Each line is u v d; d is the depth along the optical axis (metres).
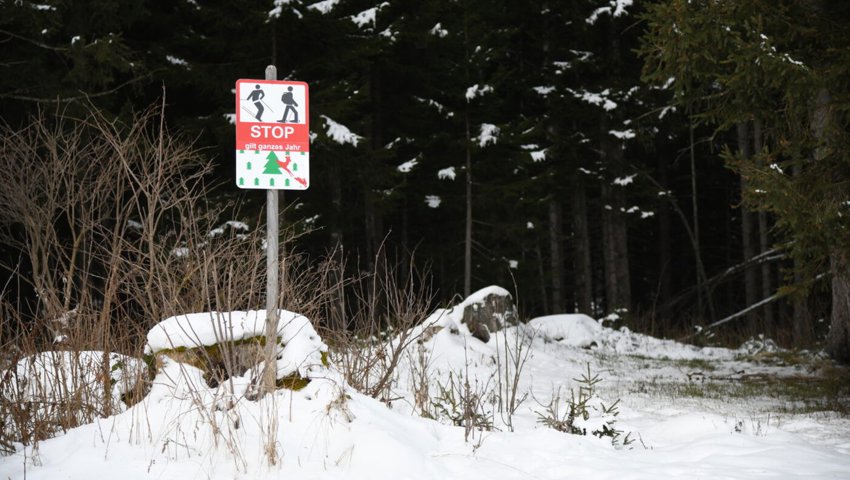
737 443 5.76
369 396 6.06
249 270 6.04
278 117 5.18
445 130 21.59
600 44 21.94
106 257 7.59
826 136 8.62
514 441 5.63
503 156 22.05
